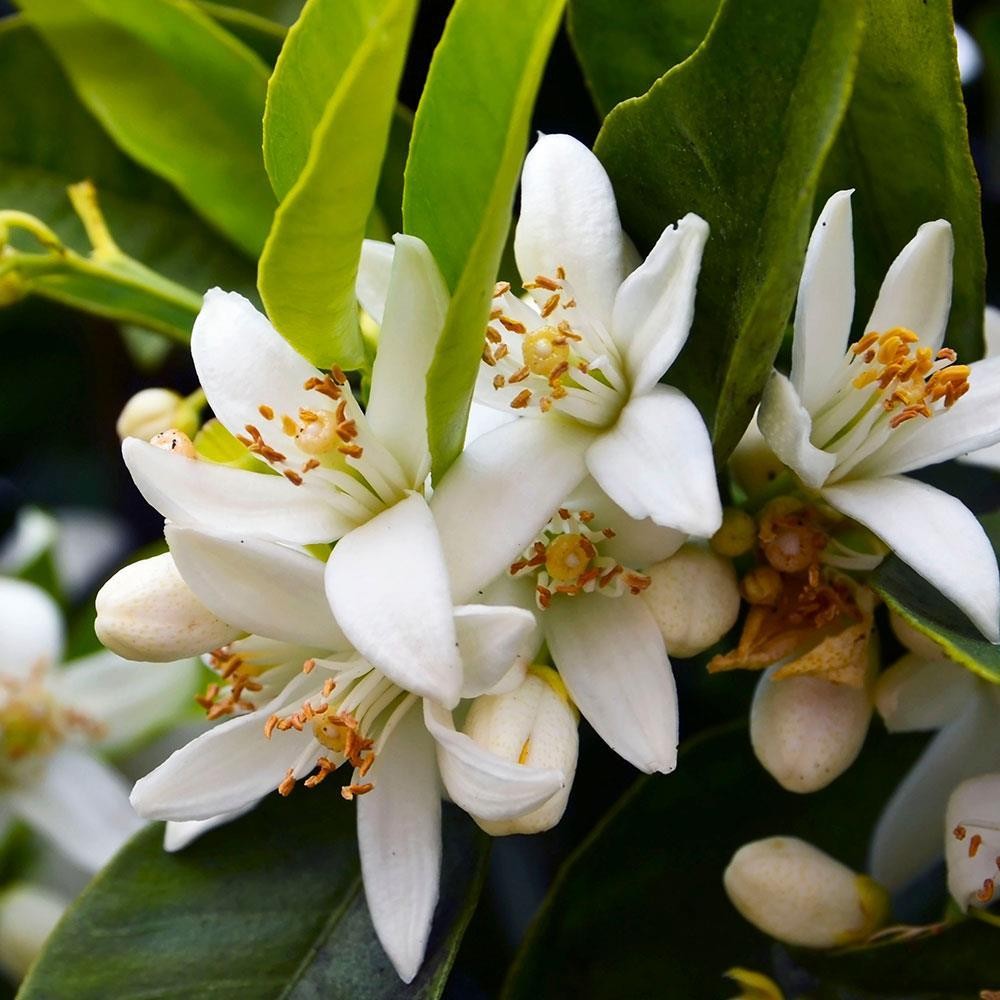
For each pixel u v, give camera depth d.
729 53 0.22
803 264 0.22
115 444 0.35
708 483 0.22
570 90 0.30
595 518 0.23
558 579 0.23
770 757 0.24
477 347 0.22
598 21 0.26
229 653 0.24
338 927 0.25
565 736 0.23
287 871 0.25
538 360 0.23
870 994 0.25
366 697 0.23
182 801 0.23
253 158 0.28
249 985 0.24
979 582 0.22
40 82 0.29
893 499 0.23
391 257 0.24
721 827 0.26
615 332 0.23
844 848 0.26
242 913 0.25
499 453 0.23
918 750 0.26
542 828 0.22
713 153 0.23
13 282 0.27
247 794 0.23
